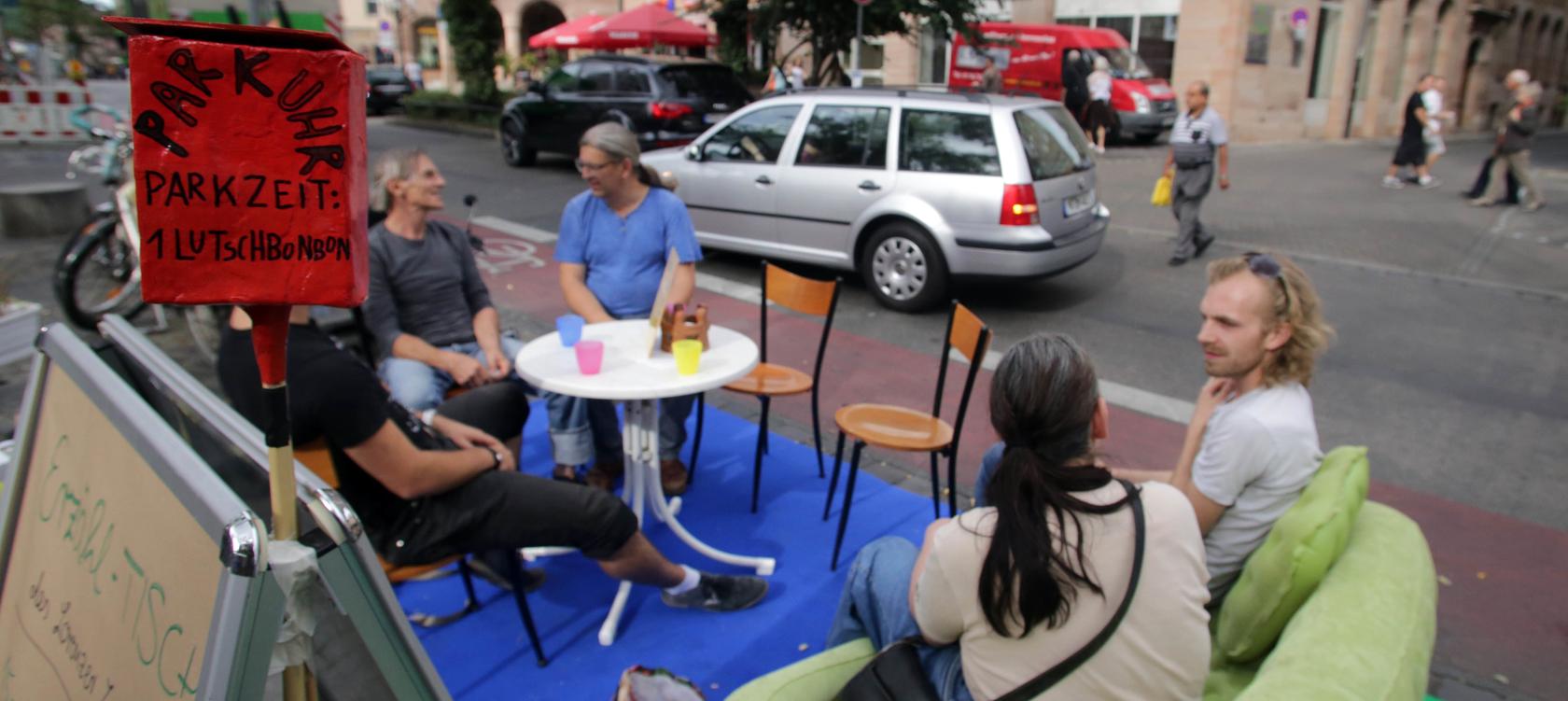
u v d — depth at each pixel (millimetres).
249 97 989
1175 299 7250
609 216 3828
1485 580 3451
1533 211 11281
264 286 1037
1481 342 6332
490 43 19750
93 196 10398
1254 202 11648
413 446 2328
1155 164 14953
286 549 1194
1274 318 2156
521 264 8062
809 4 12836
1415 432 4848
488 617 3025
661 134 11812
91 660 1479
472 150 15750
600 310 3781
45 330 1932
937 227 6512
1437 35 25266
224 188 1001
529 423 4664
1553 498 4133
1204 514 2205
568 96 12703
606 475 3934
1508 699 2783
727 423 4730
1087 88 17297
